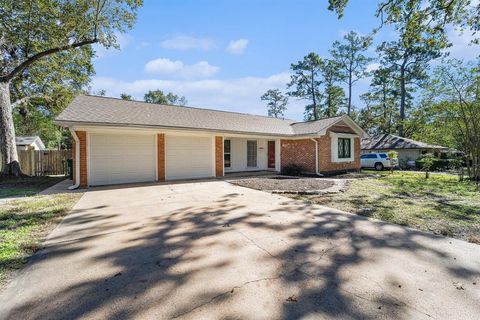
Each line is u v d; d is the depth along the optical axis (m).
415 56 27.84
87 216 5.39
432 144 23.56
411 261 3.22
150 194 8.10
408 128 29.27
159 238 4.04
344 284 2.65
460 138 12.70
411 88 30.81
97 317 2.09
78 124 8.77
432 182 11.27
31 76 15.14
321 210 5.96
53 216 5.36
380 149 24.95
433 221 5.07
